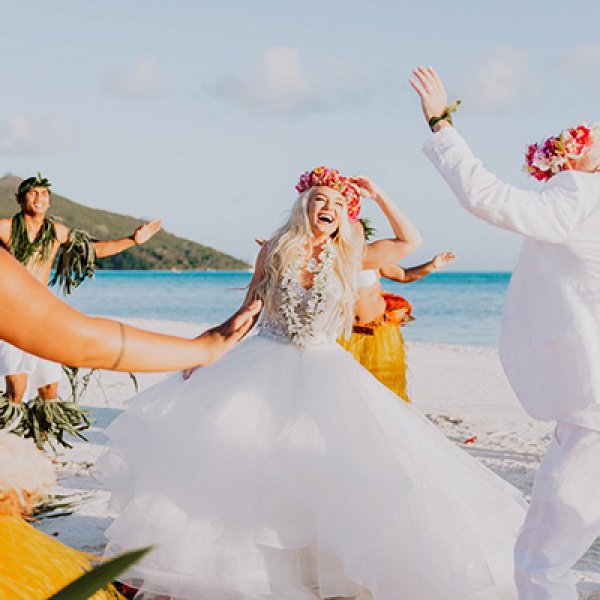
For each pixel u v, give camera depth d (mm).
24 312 1294
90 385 12086
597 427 3348
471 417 10391
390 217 4809
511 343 3619
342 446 3984
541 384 3479
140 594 4059
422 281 137750
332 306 4426
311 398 4145
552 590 3336
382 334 6551
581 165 3623
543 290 3492
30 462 1696
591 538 3391
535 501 3434
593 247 3404
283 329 4496
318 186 4605
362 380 4375
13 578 1676
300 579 3945
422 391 12859
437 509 3924
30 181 6586
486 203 3371
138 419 4355
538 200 3387
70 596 998
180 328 29078
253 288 4629
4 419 6684
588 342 3357
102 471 4340
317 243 4555
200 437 4062
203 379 4367
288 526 3871
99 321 1381
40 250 6676
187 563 3820
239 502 3908
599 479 3346
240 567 3814
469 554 3824
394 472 3883
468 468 4395
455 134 3568
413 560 3781
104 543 4934
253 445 4039
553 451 3461
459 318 48719
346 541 3771
